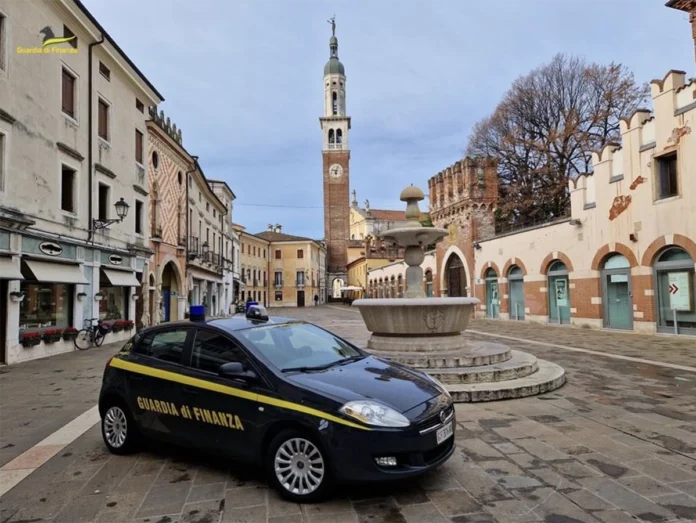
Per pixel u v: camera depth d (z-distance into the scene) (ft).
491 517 12.07
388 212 358.23
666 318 53.57
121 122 66.28
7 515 12.84
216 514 12.62
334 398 13.35
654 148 54.70
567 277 70.49
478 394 24.17
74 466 16.55
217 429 14.99
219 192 148.05
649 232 55.26
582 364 35.37
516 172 123.44
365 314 33.22
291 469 13.46
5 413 24.41
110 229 61.93
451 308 30.94
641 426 19.66
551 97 115.96
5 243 40.57
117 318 65.16
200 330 16.70
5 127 41.34
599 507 12.51
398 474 12.72
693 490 13.46
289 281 251.39
